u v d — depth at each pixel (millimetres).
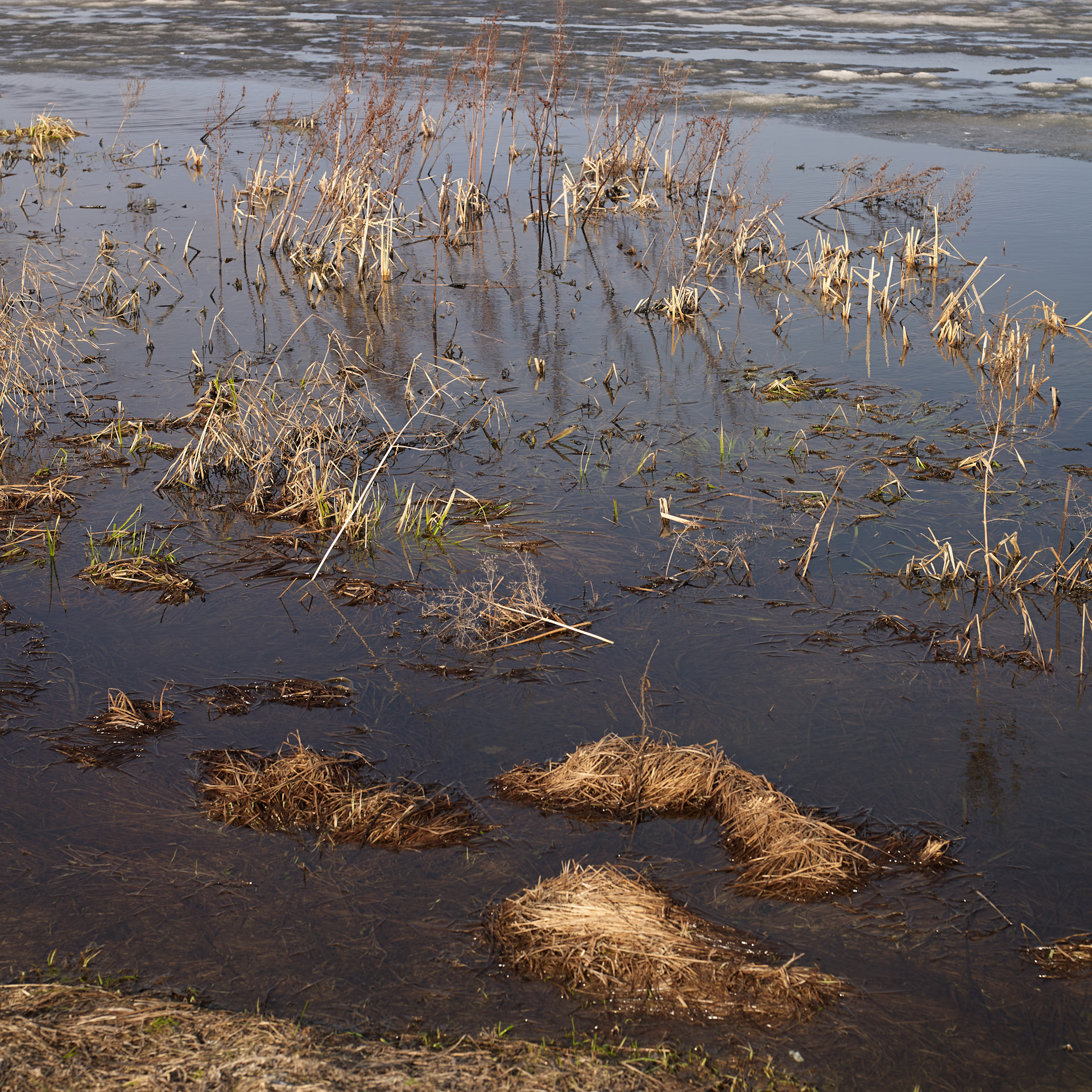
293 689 5805
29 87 22781
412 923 4281
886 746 5414
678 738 5477
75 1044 3539
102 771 5191
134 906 4348
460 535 7512
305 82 22516
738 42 26516
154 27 28953
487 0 32312
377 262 13836
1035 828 4852
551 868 4613
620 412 9562
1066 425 9086
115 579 6867
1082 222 14305
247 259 13844
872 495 7984
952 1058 3693
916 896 4453
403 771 5223
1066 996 3967
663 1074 3561
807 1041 3736
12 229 14406
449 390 10055
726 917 4336
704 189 16828
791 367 10562
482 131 16750
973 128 18875
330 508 7707
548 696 5812
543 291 12867
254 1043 3561
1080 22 29203
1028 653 6133
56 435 9023
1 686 5828
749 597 6750
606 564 7121
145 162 17875
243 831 4809
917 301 12297
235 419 8727
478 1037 3705
